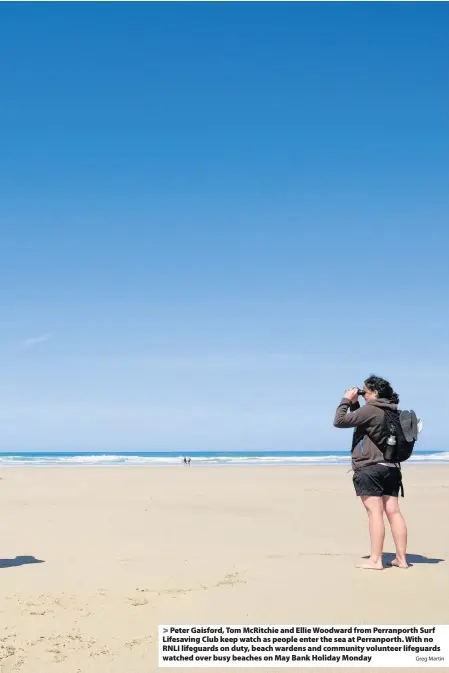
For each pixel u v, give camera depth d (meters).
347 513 13.20
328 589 5.29
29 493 18.88
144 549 8.41
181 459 69.50
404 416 6.09
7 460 68.00
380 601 4.95
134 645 4.36
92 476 30.66
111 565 7.13
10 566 7.13
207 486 22.28
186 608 5.07
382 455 6.07
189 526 10.97
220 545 8.76
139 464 56.69
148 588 5.83
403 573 5.76
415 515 12.73
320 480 26.34
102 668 4.02
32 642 4.45
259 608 4.92
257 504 15.24
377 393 6.15
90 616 4.98
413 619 4.59
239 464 55.59
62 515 12.70
